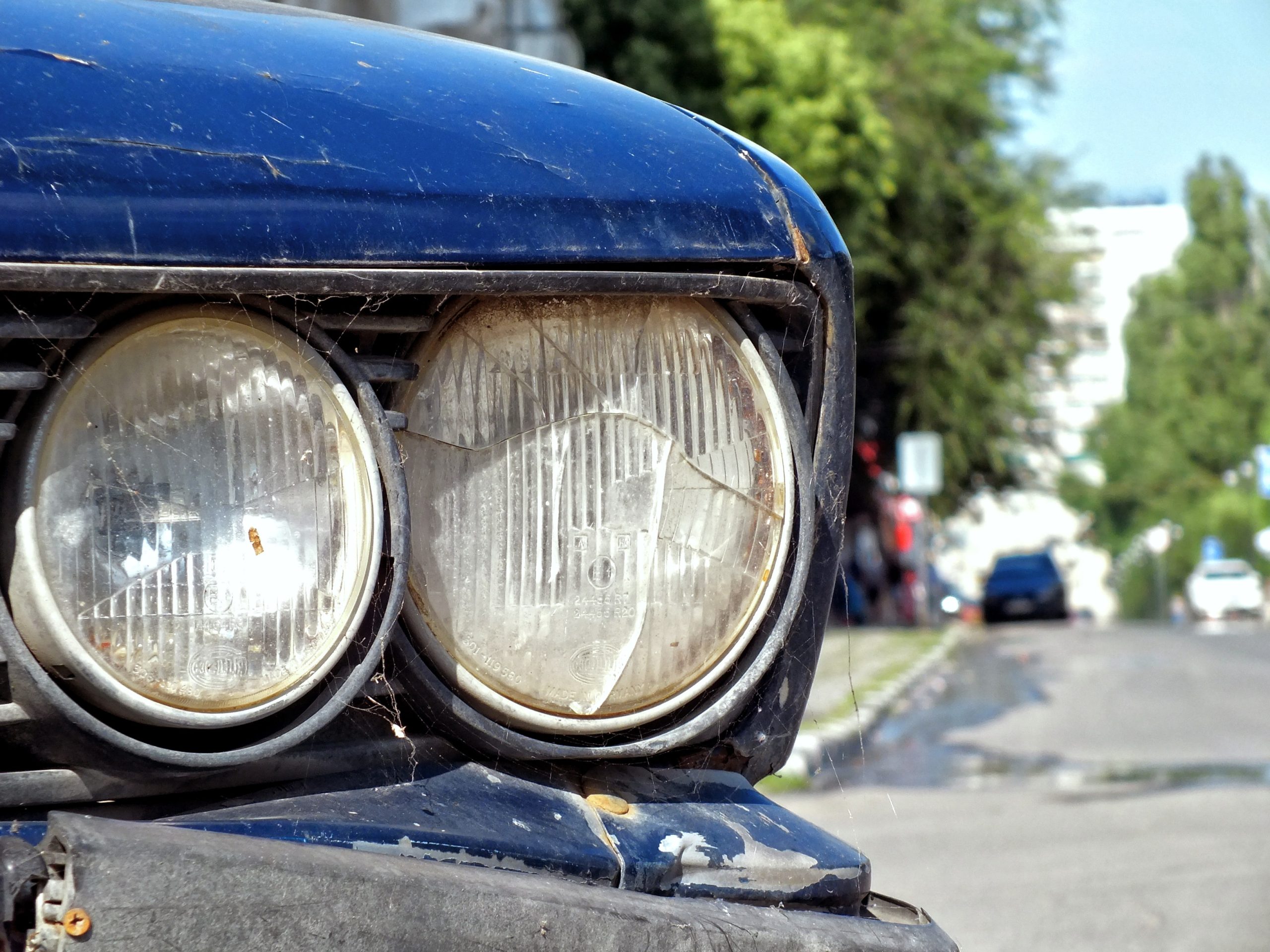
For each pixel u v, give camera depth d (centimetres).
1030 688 1470
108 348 118
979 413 2731
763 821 148
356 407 128
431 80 143
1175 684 1488
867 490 3011
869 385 2758
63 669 115
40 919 101
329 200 127
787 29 1880
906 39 2512
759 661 146
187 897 104
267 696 121
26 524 113
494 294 133
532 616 137
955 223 2648
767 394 147
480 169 136
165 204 119
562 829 136
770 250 149
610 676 140
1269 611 4456
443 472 135
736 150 158
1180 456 6469
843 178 1912
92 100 121
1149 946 446
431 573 134
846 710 1124
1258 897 513
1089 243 3244
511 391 138
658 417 143
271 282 122
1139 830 653
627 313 142
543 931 120
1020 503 7388
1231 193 6412
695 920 130
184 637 119
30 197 114
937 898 511
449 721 136
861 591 3005
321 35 145
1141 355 6650
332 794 129
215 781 124
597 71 1767
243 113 127
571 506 139
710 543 144
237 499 122
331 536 125
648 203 144
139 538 118
